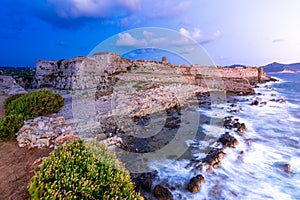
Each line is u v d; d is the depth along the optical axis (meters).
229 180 8.43
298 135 14.41
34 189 4.21
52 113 13.68
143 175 8.29
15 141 8.43
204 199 7.22
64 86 32.91
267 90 42.16
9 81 29.64
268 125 16.94
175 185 7.82
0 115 13.70
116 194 4.44
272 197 7.46
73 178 4.38
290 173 9.17
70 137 9.00
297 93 37.66
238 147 11.81
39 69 38.88
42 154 7.36
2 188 5.24
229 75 49.72
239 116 19.97
